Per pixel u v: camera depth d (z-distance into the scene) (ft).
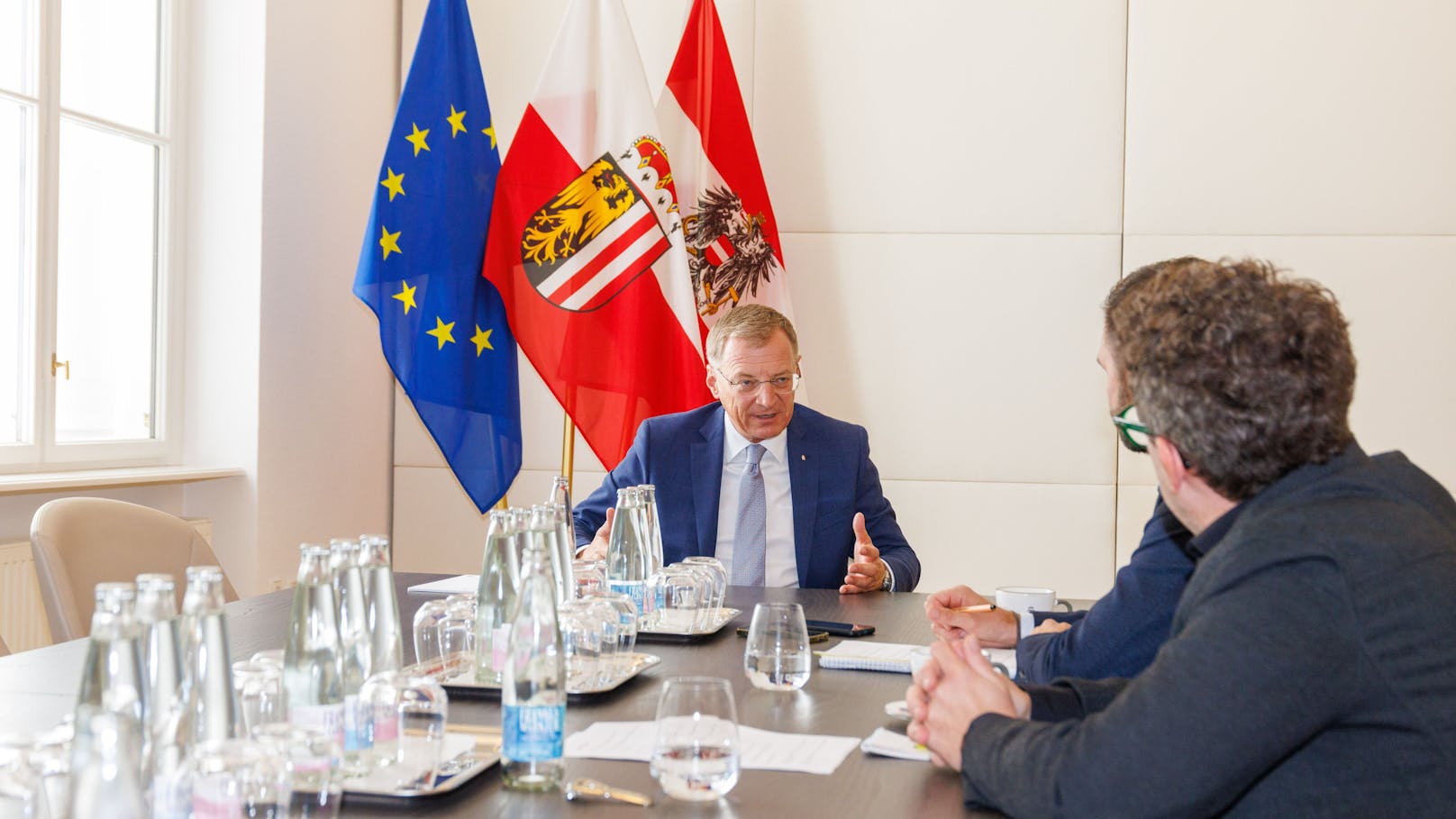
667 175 11.97
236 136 11.68
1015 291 12.66
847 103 12.88
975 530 12.76
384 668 4.37
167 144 11.59
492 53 13.57
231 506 11.65
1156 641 5.08
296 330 12.19
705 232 12.25
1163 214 12.40
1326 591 3.22
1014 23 12.62
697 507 8.75
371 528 13.57
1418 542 3.33
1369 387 12.09
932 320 12.79
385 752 3.65
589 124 12.06
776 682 5.10
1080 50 12.51
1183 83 12.33
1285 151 12.18
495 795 3.65
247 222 11.66
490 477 12.07
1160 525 5.29
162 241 11.61
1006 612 6.23
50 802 3.11
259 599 7.25
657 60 13.29
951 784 3.83
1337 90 12.10
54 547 7.06
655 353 11.84
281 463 11.98
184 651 3.48
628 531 6.81
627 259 11.82
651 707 4.74
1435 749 3.18
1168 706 3.22
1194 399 3.52
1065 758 3.35
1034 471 12.67
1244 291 3.58
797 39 12.94
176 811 2.86
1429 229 12.00
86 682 3.05
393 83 13.93
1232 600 3.29
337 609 4.13
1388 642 3.19
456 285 11.86
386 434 13.85
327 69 12.58
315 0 12.31
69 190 10.57
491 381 12.14
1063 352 12.60
